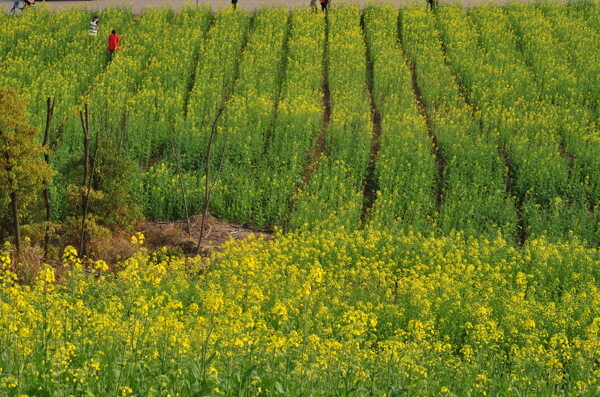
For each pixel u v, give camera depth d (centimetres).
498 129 3588
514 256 2262
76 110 3584
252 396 945
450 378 1205
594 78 4244
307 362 1067
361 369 1047
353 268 2067
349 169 3130
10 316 1051
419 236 2461
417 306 1716
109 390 941
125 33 4828
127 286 1600
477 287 1966
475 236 2656
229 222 2848
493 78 4169
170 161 3253
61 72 4262
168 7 5378
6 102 2067
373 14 5228
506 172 3105
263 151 3375
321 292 1773
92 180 2480
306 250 2238
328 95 4106
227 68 4278
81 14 5162
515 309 1689
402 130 3453
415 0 5706
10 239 2261
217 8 5528
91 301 1580
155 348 1031
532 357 1279
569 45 4797
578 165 3161
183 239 2578
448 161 3222
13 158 2091
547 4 5534
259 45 4619
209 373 969
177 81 4075
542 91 4075
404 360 1113
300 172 3216
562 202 2880
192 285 1894
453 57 4525
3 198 2141
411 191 2959
